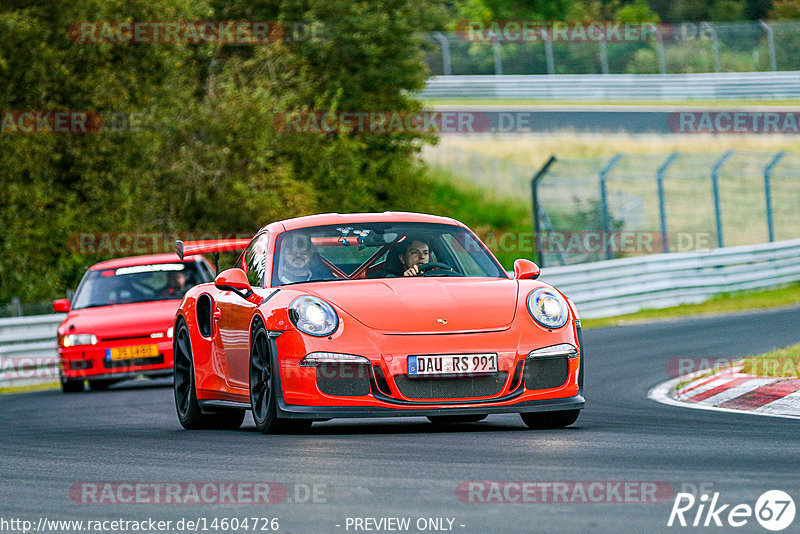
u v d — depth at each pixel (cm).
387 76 11294
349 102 11112
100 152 8700
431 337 2455
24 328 6059
